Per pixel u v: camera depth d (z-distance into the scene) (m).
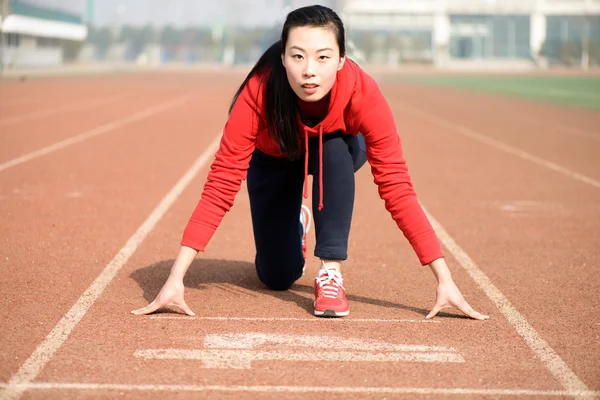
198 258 5.05
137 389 2.90
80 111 17.86
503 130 14.52
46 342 3.38
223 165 3.64
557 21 65.12
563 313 3.93
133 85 31.30
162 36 78.12
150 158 10.05
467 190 7.96
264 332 3.56
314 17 3.33
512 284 4.50
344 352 3.32
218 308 3.91
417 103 22.47
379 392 2.91
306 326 3.65
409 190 3.70
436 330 3.62
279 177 3.91
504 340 3.51
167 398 2.83
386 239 5.71
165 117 16.73
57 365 3.13
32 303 3.96
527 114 18.50
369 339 3.49
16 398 2.81
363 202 7.30
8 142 11.45
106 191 7.55
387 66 64.25
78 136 12.56
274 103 3.52
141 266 4.77
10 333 3.49
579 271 4.82
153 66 67.00
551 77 42.53
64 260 4.89
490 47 65.56
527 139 12.94
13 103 19.89
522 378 3.07
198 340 3.44
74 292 4.17
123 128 14.11
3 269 4.63
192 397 2.84
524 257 5.18
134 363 3.16
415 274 4.70
